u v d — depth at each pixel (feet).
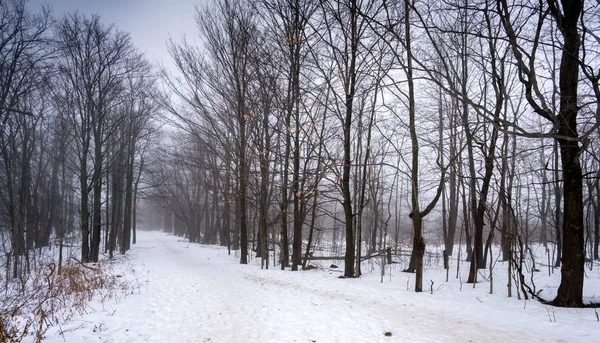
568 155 24.93
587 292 27.45
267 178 54.80
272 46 49.96
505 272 44.45
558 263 49.52
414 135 32.22
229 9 54.54
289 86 48.93
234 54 54.80
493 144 35.01
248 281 41.01
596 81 22.17
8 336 18.51
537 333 19.39
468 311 24.44
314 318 23.08
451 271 47.91
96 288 33.55
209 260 68.74
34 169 83.15
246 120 53.83
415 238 32.63
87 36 63.21
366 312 24.56
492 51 31.37
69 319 22.67
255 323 22.36
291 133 46.91
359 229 43.62
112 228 81.10
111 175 84.64
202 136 74.54
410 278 41.04
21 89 56.13
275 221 61.67
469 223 62.28
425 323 21.79
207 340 19.26
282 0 46.21
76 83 62.54
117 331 20.48
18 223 59.57
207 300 30.17
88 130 64.34
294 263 50.65
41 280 40.83
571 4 23.99
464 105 31.04
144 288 36.32
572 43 24.41
